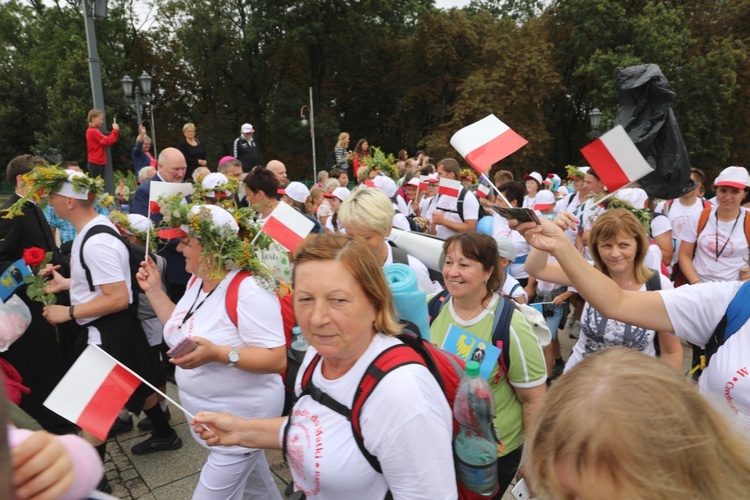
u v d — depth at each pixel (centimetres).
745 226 459
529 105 2881
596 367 87
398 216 555
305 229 289
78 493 96
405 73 3447
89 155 1000
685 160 247
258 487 272
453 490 149
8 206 382
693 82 2495
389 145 3738
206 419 194
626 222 278
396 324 162
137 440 405
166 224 247
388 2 3319
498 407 232
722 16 2772
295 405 171
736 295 176
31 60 3416
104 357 206
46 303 323
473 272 233
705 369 185
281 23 3020
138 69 3519
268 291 242
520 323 230
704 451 76
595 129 1886
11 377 300
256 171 462
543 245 183
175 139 3559
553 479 82
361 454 151
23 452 90
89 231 316
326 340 150
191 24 3169
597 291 183
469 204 618
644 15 2750
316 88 3306
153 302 279
